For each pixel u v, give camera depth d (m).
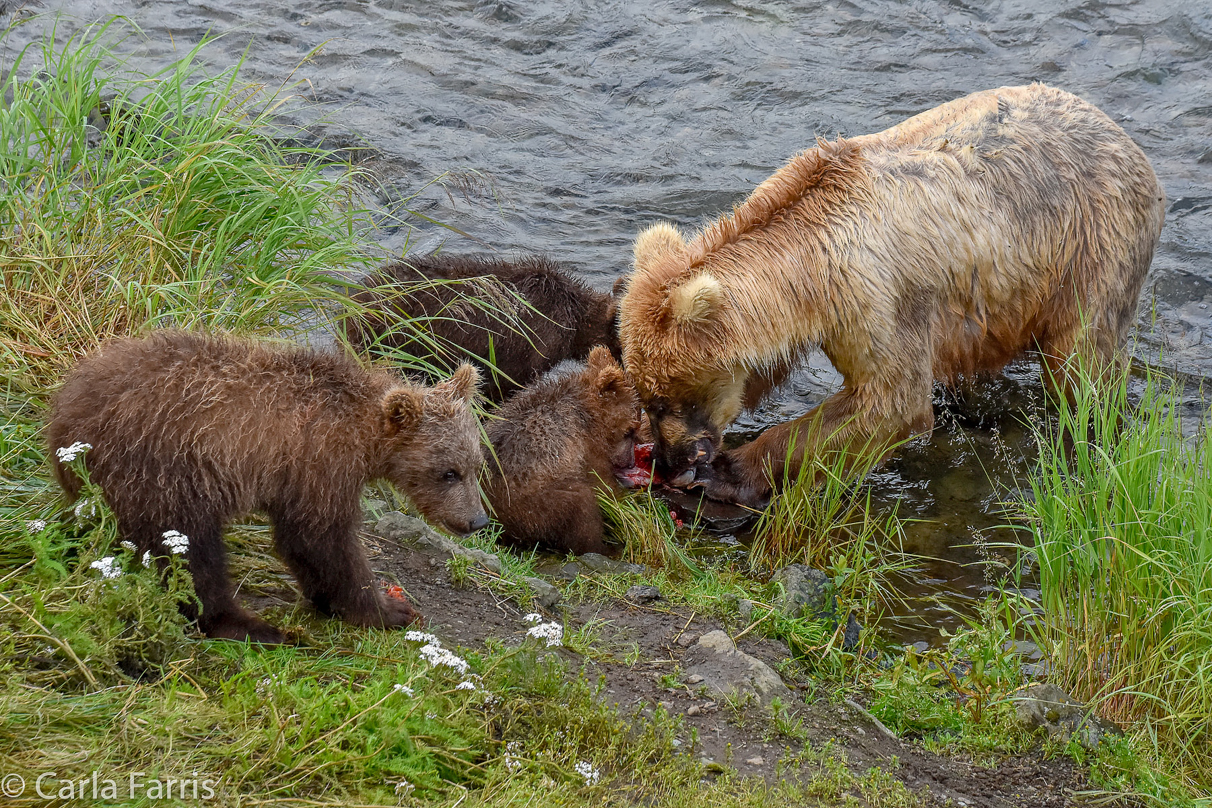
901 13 17.02
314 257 7.91
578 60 15.98
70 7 15.85
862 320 8.27
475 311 9.20
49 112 8.01
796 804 5.03
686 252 8.59
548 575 7.33
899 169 8.59
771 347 8.29
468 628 6.11
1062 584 6.84
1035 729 6.06
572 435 7.92
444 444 6.01
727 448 9.64
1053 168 9.05
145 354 5.25
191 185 7.75
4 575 5.21
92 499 5.07
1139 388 10.09
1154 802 5.63
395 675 5.08
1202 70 15.48
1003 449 9.56
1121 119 14.58
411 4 17.08
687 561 7.68
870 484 9.12
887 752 5.77
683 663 6.17
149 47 15.03
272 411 5.32
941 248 8.54
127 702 4.47
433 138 13.90
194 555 5.16
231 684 4.79
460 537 7.40
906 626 7.43
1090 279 9.15
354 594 5.63
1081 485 7.15
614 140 14.27
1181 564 6.34
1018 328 9.28
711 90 15.36
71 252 7.23
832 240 8.27
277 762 4.36
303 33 16.09
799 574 7.39
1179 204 12.90
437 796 4.47
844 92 15.26
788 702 5.91
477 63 15.69
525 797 4.54
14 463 6.12
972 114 9.16
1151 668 6.34
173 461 5.04
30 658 4.63
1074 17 16.69
